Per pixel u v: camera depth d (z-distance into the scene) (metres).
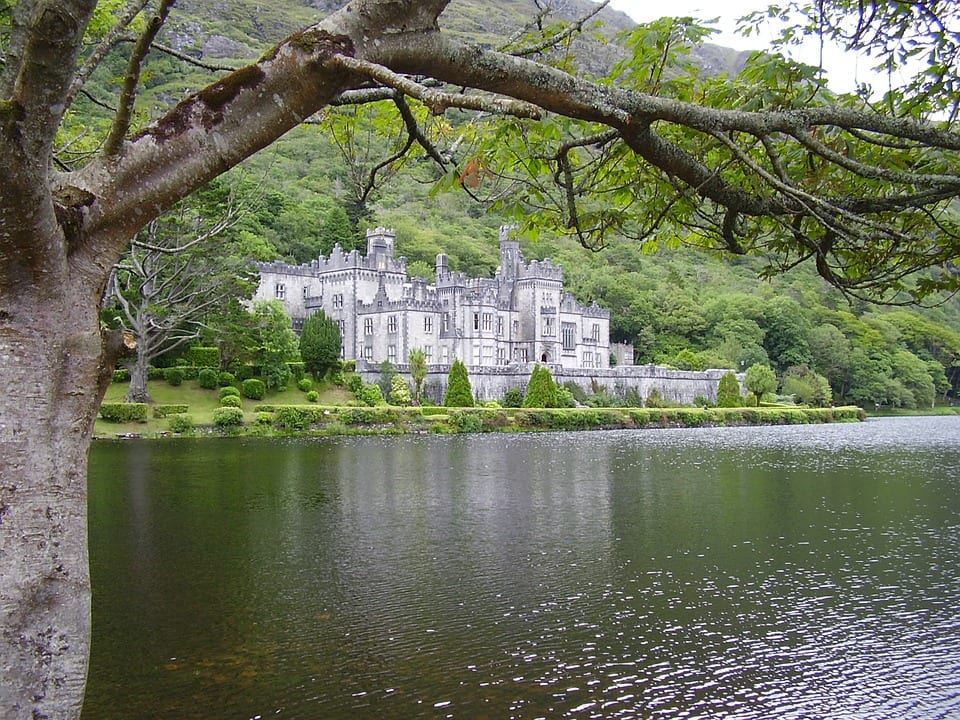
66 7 3.33
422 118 8.18
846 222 8.01
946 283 9.27
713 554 21.67
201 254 50.88
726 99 8.05
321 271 98.38
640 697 12.63
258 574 18.94
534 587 18.31
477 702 12.33
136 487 30.75
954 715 12.20
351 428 59.28
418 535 23.45
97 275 4.35
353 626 15.51
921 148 8.52
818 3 8.34
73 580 4.20
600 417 73.94
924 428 83.19
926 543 23.22
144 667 13.38
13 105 3.50
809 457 48.66
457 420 64.06
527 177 8.45
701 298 133.75
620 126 6.08
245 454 42.66
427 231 134.75
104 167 4.32
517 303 102.81
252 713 11.76
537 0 7.07
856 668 13.90
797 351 121.62
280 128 4.57
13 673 4.02
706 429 77.56
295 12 161.25
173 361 64.56
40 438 4.12
